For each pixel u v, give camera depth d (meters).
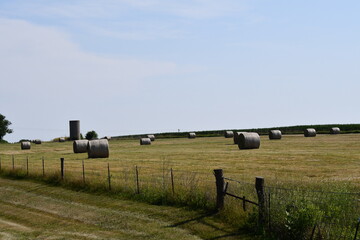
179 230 15.17
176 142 77.94
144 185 21.31
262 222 13.70
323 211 12.80
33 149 72.38
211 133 111.75
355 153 38.62
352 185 19.44
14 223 19.12
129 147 66.25
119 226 16.58
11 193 25.81
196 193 17.86
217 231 14.46
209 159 37.34
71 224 17.78
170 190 19.14
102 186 23.08
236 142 64.06
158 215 17.23
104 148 44.16
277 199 13.75
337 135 74.06
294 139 65.94
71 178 26.05
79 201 21.69
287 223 12.75
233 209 15.31
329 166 29.47
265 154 40.38
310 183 18.56
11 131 148.25
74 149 55.62
